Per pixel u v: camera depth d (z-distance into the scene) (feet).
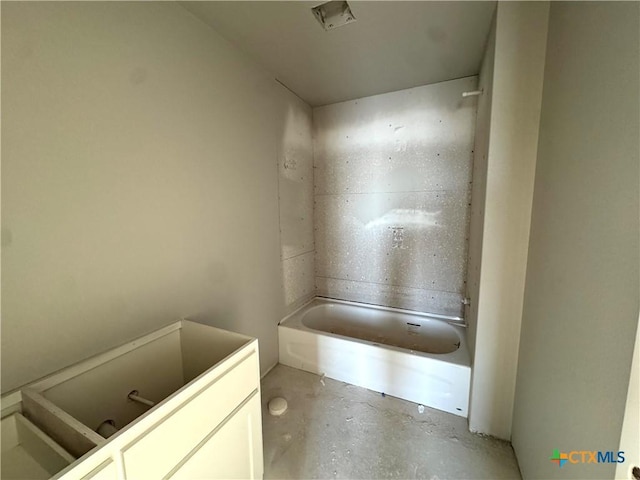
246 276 6.05
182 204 4.47
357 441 4.84
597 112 2.45
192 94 4.58
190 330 4.13
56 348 2.98
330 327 8.59
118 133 3.52
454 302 7.46
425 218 7.57
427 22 4.73
